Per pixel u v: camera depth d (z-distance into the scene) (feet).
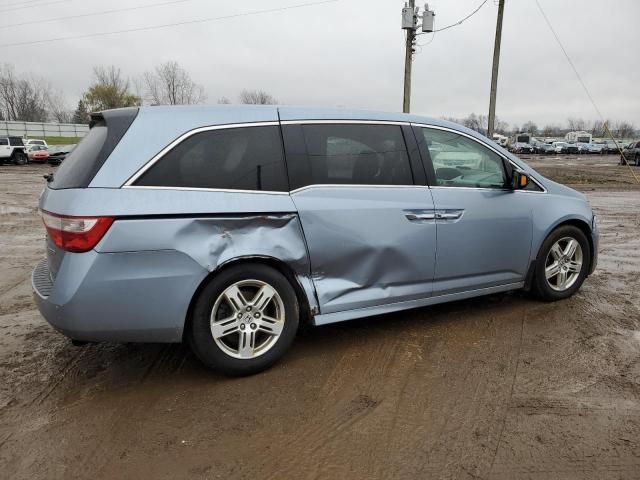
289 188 11.07
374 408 9.78
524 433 8.93
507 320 14.17
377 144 12.27
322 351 12.28
